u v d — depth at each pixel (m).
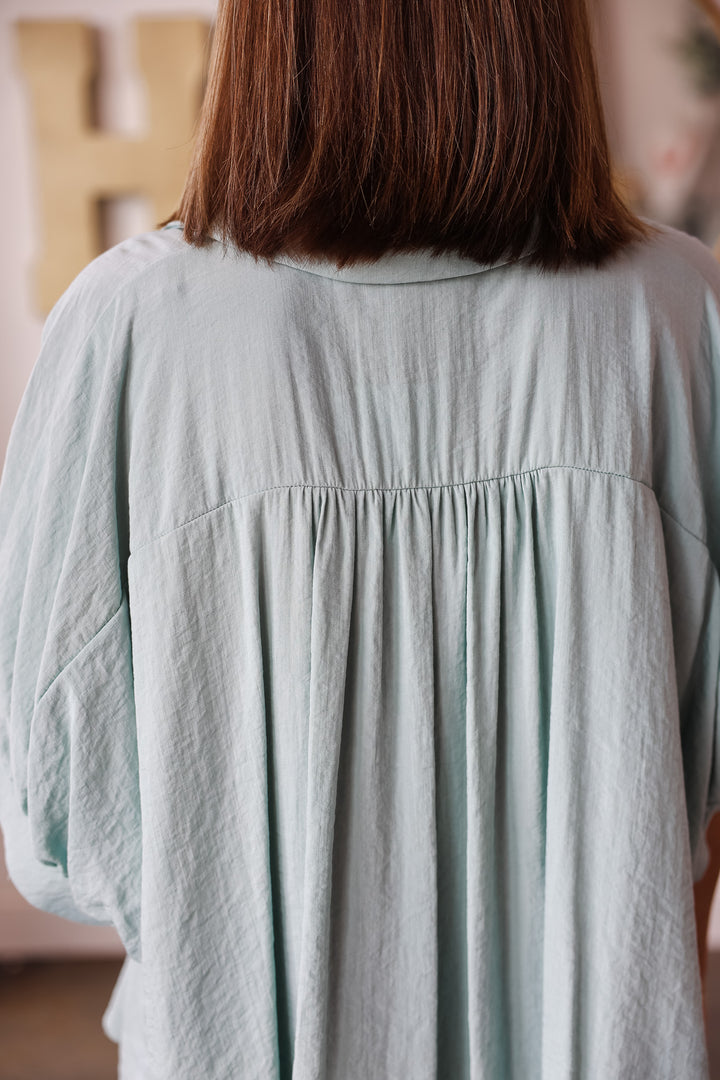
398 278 0.62
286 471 0.63
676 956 0.70
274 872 0.70
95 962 1.86
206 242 0.62
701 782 0.78
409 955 0.70
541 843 0.71
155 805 0.66
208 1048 0.69
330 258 0.61
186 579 0.64
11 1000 1.75
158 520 0.64
